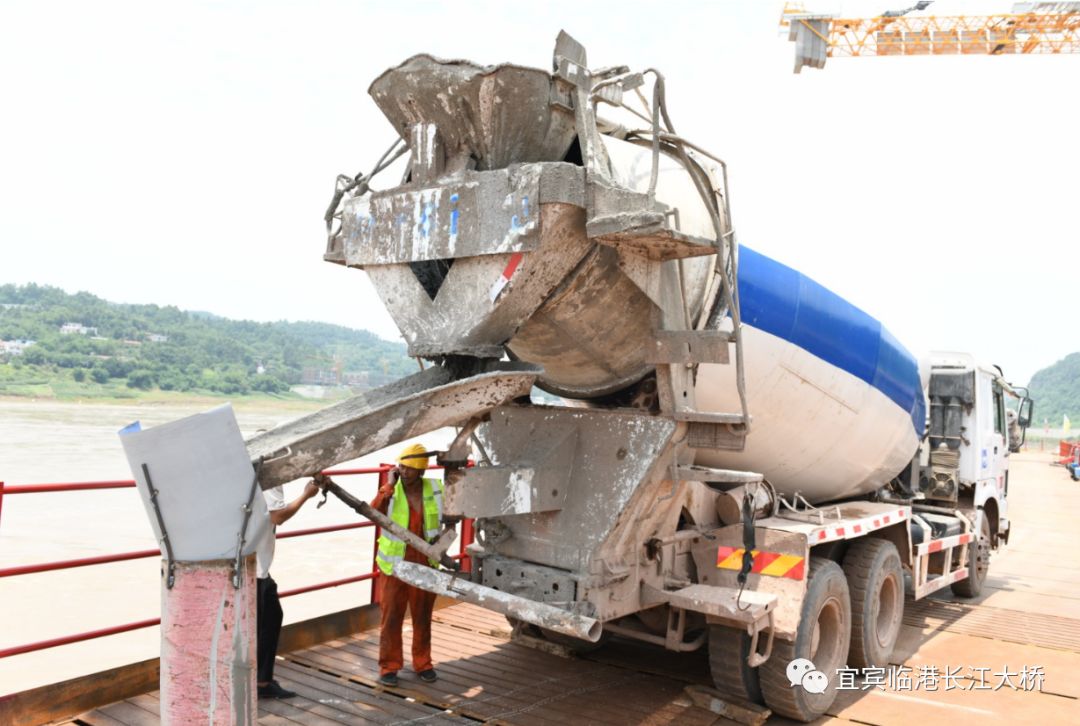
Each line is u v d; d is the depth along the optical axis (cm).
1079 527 1816
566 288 401
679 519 523
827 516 609
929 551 749
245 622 310
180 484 306
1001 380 1014
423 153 397
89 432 4069
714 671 520
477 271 378
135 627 484
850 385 607
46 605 1020
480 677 566
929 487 900
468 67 373
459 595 412
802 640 507
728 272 458
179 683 307
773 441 592
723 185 469
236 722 306
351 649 604
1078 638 777
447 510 403
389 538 538
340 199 451
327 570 1282
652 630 575
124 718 452
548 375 501
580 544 450
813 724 524
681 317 460
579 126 385
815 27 5253
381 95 408
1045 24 5116
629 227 352
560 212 358
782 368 558
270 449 337
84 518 1641
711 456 566
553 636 639
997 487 1011
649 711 514
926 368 724
